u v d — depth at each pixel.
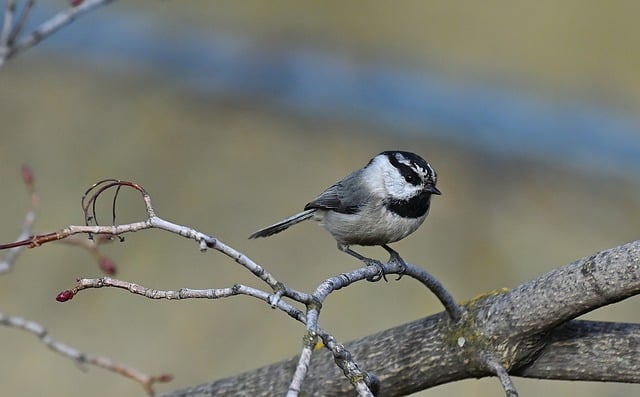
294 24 17.41
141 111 15.56
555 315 5.61
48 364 10.84
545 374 6.01
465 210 14.21
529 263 13.13
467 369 6.00
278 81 16.42
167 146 14.92
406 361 6.17
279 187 14.32
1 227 12.45
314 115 16.22
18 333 11.11
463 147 15.69
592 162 15.42
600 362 5.86
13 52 7.37
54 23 7.48
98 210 12.92
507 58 16.98
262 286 11.91
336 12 17.58
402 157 7.75
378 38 17.23
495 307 5.91
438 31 17.39
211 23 17.11
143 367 10.81
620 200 14.93
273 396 6.50
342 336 11.27
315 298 4.85
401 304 11.77
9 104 15.05
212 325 11.41
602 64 16.83
